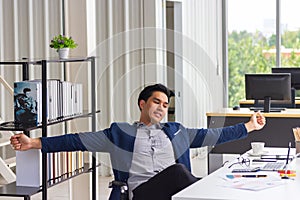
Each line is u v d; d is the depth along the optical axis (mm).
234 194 3273
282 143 7051
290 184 3500
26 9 6812
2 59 6660
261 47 10688
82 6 5844
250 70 10758
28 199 4129
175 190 3535
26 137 4008
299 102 8453
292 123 7023
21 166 4336
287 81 7363
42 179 4305
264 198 3184
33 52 6887
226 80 10773
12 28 6703
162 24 7820
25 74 4684
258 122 4109
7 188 4285
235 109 7570
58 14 6945
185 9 9086
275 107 8094
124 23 7812
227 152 7004
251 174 3789
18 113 4375
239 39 10758
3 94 6652
